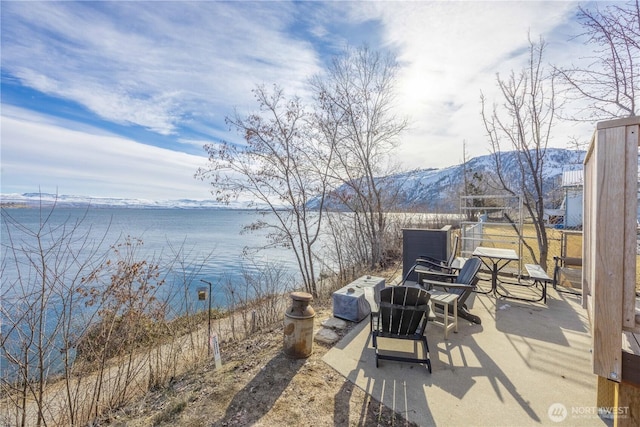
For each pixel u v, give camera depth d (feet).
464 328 11.84
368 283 15.15
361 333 11.77
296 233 24.39
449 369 9.02
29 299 9.08
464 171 50.26
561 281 16.96
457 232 28.09
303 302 10.08
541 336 11.03
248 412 7.43
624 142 5.24
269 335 12.92
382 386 8.28
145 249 34.45
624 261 5.32
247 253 27.40
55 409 9.57
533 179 20.68
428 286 14.06
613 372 5.46
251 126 22.45
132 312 10.96
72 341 9.63
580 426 6.61
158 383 10.41
